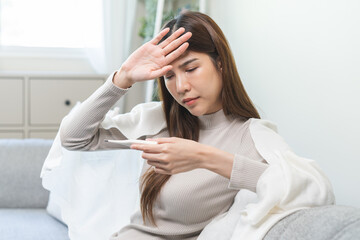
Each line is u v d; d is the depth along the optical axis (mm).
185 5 3992
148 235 1453
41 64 4312
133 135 1562
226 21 3318
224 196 1398
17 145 2393
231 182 1194
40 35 4316
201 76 1345
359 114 1913
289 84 2480
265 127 1400
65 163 1741
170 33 1425
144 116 1578
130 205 1772
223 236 1274
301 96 2365
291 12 2451
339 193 2061
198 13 1401
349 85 1981
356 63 1934
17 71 4273
